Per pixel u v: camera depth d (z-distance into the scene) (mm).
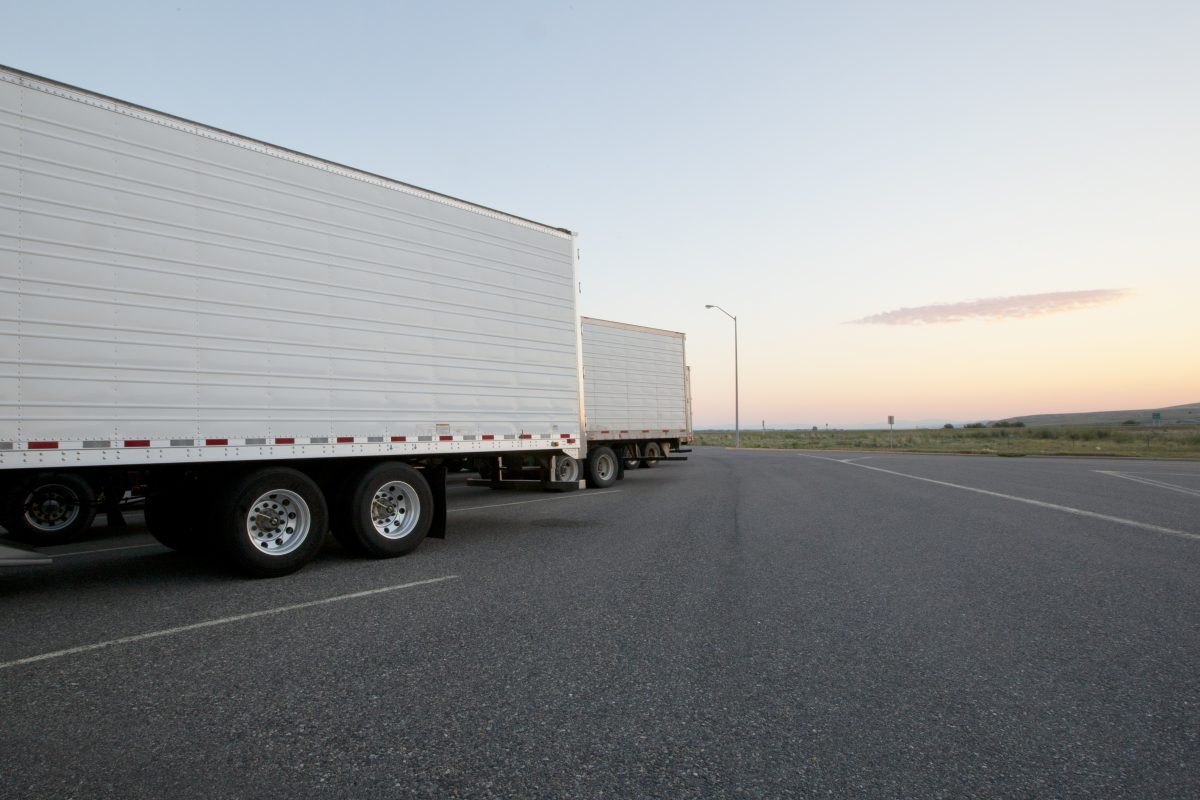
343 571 7395
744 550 8406
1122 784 2949
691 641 4922
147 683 4156
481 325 9508
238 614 5672
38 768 3117
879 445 50781
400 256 8516
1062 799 2836
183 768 3117
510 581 6828
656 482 19078
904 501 13367
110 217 6230
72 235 6016
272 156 7383
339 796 2895
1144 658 4520
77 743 3365
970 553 8086
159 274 6496
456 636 5051
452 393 9047
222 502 6867
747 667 4406
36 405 5773
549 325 10633
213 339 6816
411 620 5469
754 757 3219
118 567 7789
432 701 3875
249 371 7055
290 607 5883
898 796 2875
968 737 3404
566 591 6402
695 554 8172
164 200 6566
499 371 9742
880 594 6219
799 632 5117
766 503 13328
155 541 10117
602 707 3795
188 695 3969
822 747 3311
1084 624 5277
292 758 3211
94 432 6055
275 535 7258
